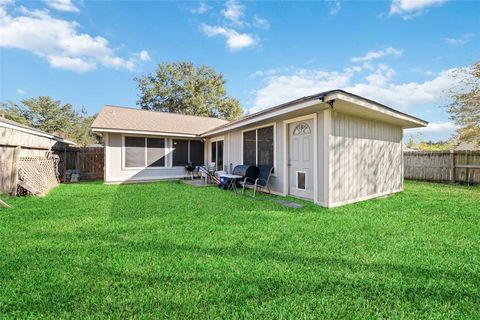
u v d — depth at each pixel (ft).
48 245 9.81
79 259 8.51
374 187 21.39
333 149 17.42
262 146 24.88
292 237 10.74
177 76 86.22
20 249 9.38
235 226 12.39
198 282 7.06
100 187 27.73
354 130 19.33
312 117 18.78
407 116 21.16
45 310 5.90
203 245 9.84
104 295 6.46
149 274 7.50
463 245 9.80
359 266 8.01
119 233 11.31
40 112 83.76
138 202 18.71
